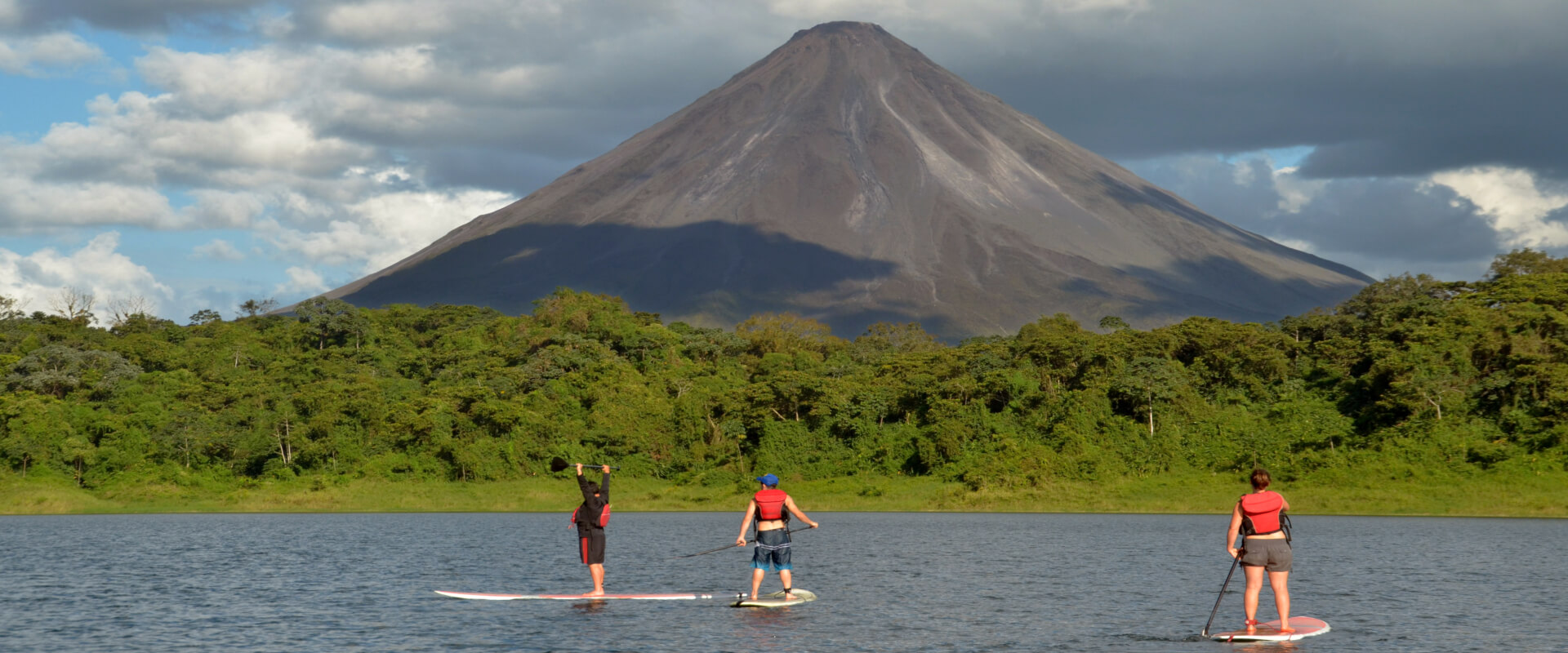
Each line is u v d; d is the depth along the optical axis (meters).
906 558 41.12
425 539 54.69
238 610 26.50
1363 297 129.38
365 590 30.41
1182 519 76.06
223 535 60.12
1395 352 102.06
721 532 61.19
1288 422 100.56
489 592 29.62
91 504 103.69
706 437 115.69
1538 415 91.12
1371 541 50.03
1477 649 20.39
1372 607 26.30
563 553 43.94
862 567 37.22
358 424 116.31
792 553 44.03
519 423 115.19
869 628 23.03
